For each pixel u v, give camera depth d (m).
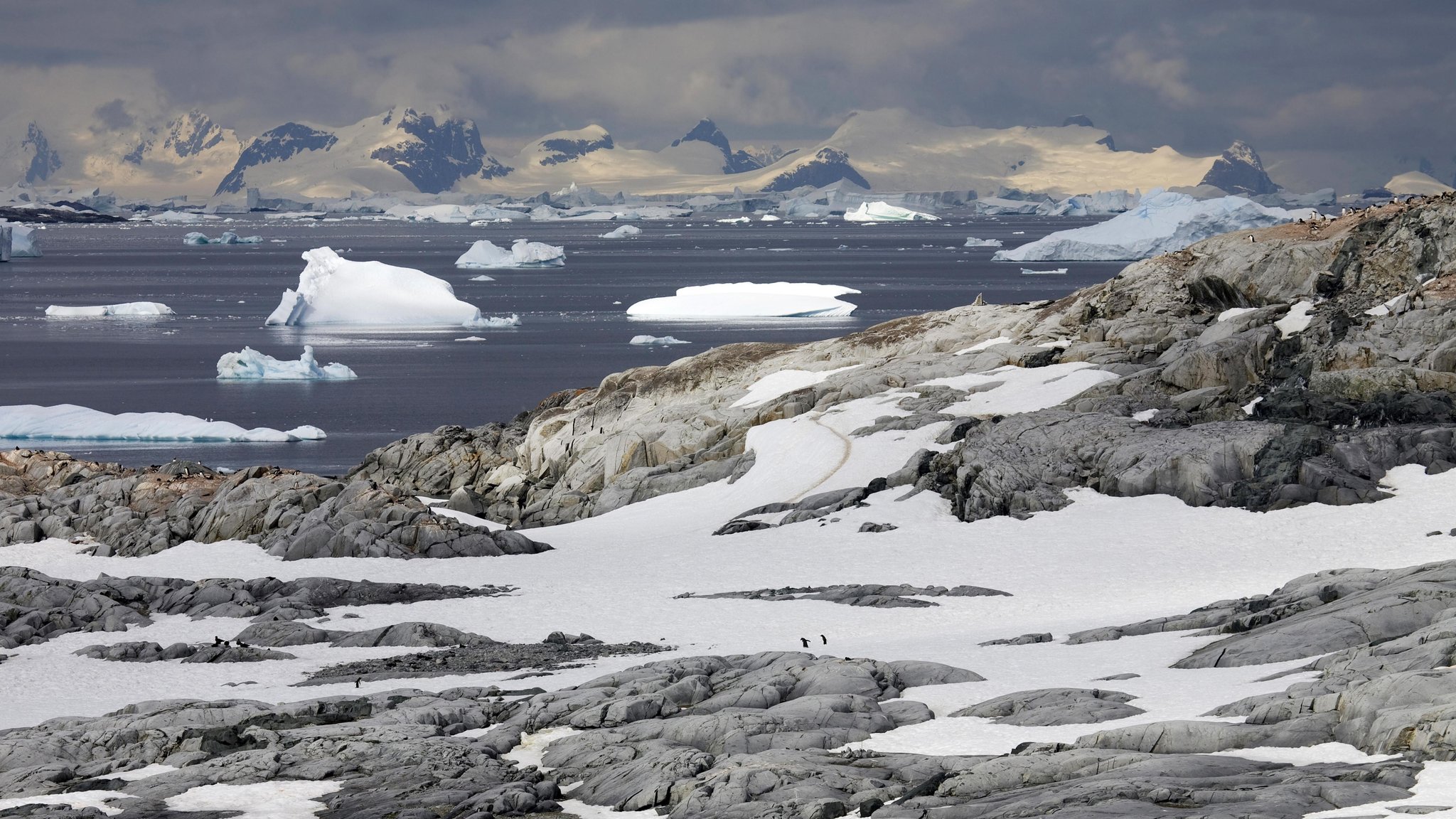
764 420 145.25
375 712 65.56
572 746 57.19
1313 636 61.34
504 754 58.66
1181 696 55.81
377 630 88.69
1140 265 150.62
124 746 60.66
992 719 56.53
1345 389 116.06
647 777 51.38
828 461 128.62
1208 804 41.41
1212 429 114.62
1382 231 130.25
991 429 122.56
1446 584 65.06
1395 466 106.31
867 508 116.88
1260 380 123.94
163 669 81.19
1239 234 144.88
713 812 46.78
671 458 144.50
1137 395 126.94
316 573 107.06
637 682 65.75
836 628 84.06
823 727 55.69
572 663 77.12
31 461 134.62
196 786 54.06
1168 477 109.31
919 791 46.59
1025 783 46.41
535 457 154.75
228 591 99.69
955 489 117.06
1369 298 126.19
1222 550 96.31
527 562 111.19
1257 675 58.03
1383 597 64.19
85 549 116.25
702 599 94.88
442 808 50.28
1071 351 141.88
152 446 188.50
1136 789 42.81
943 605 88.31
